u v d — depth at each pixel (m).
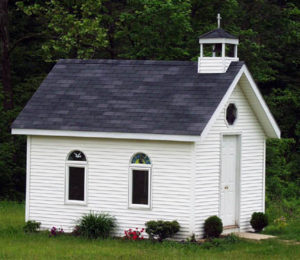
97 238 24.94
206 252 22.72
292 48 48.66
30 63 47.53
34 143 26.77
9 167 39.47
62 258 21.78
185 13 40.75
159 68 26.48
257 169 27.09
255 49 43.19
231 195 26.16
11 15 46.12
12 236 25.78
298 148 47.91
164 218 24.47
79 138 25.98
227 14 43.47
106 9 44.06
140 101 25.45
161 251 22.72
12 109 41.78
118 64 27.38
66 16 41.81
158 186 24.58
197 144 24.19
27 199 26.91
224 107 25.36
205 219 24.55
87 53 41.31
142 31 41.16
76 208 26.05
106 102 26.00
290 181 44.06
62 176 26.28
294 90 48.38
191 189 24.00
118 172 25.28
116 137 24.73
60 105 26.59
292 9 46.94
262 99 26.17
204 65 25.55
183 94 25.02
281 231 27.47
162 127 24.03
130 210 25.06
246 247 23.72
